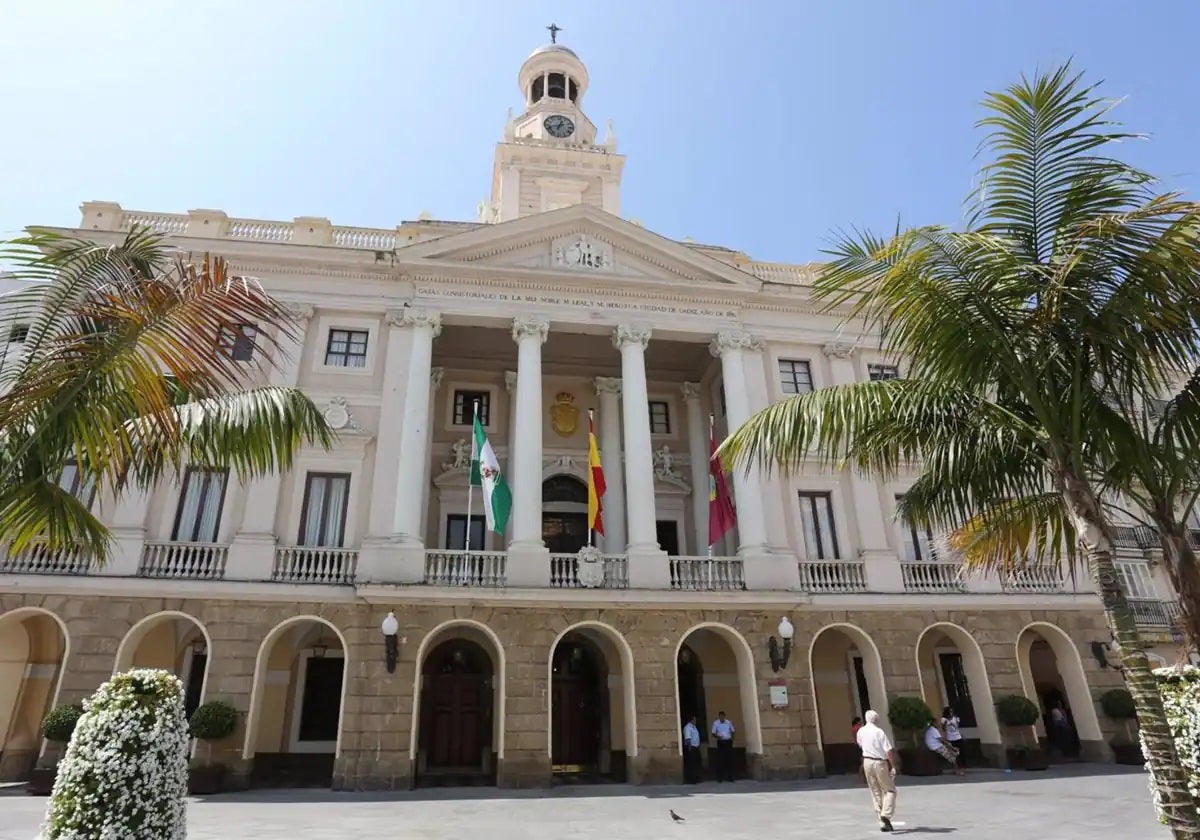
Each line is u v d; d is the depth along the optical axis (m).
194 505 18.52
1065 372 8.42
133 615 16.86
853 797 15.00
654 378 26.00
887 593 20.28
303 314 20.56
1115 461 8.95
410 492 19.09
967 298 8.25
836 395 9.48
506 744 17.09
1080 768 19.14
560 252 22.28
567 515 24.09
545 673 17.78
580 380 25.52
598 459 20.69
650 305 22.50
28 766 17.86
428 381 20.42
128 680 7.50
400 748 16.66
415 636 17.53
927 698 22.58
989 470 9.88
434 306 21.16
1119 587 7.52
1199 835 6.54
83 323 7.88
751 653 19.02
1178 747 8.37
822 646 22.75
